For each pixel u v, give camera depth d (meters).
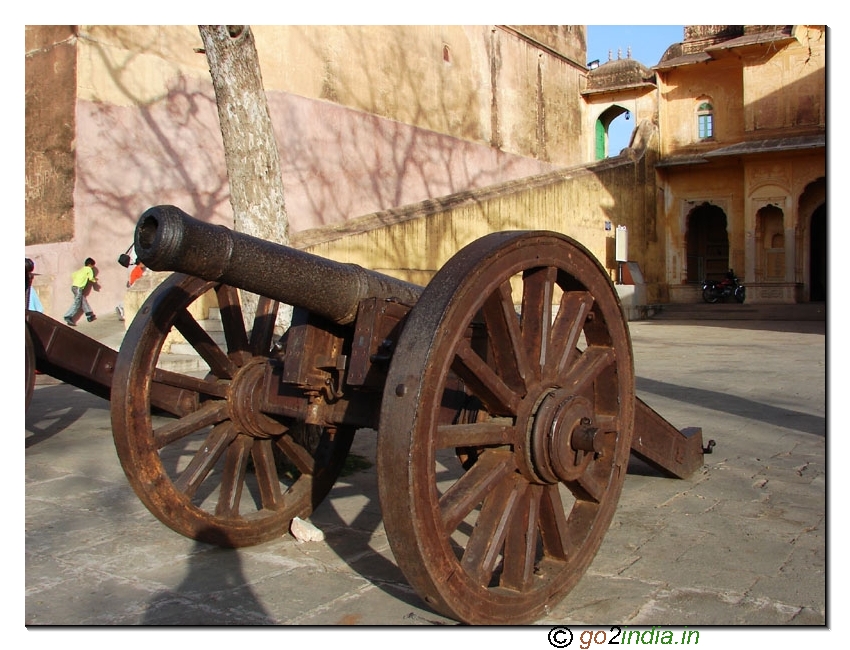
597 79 32.16
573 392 3.33
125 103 15.94
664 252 28.81
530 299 3.27
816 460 6.02
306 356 3.64
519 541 3.15
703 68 28.56
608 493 3.59
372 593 3.49
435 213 16.12
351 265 3.70
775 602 3.40
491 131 27.33
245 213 6.17
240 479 4.20
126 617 3.25
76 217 15.24
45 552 4.04
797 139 25.64
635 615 3.27
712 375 11.02
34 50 15.81
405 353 2.73
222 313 4.30
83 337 5.85
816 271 30.62
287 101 19.12
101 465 5.97
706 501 4.95
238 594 3.49
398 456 2.65
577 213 22.30
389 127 22.48
